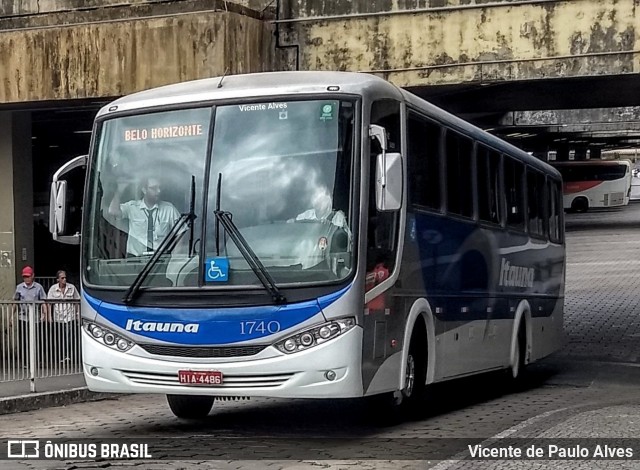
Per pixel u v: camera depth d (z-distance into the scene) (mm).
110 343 11594
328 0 20656
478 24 19781
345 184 11242
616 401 16469
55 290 21438
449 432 12711
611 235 59281
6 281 24047
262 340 10977
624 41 18984
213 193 11469
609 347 26734
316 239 11109
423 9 20062
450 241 14367
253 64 20391
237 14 19906
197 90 12023
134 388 11484
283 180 11344
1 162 24062
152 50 19984
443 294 14016
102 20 20734
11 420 14773
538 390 18859
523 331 19078
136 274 11570
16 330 16266
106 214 11922
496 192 17094
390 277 11938
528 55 19531
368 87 11695
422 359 13375
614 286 39812
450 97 23750
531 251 19578
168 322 11297
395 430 12898
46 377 16672
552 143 65250
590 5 19141
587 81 20984
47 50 20703
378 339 11539
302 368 10883
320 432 12719
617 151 113438
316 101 11523
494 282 16812
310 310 10930
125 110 12172
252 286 11078
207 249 11320
